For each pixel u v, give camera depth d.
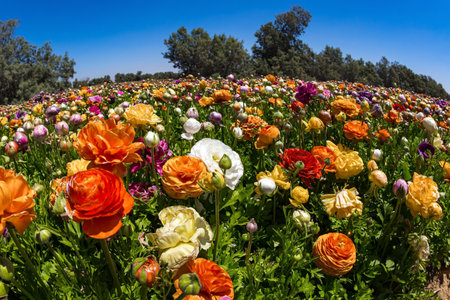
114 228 1.06
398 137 3.98
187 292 1.02
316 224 1.80
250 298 1.59
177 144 2.89
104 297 1.44
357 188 2.74
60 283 1.50
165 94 2.72
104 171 1.08
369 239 2.10
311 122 2.83
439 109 5.95
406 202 1.96
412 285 2.06
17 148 2.35
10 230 1.21
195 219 1.36
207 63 71.06
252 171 2.81
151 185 2.22
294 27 78.44
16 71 53.47
